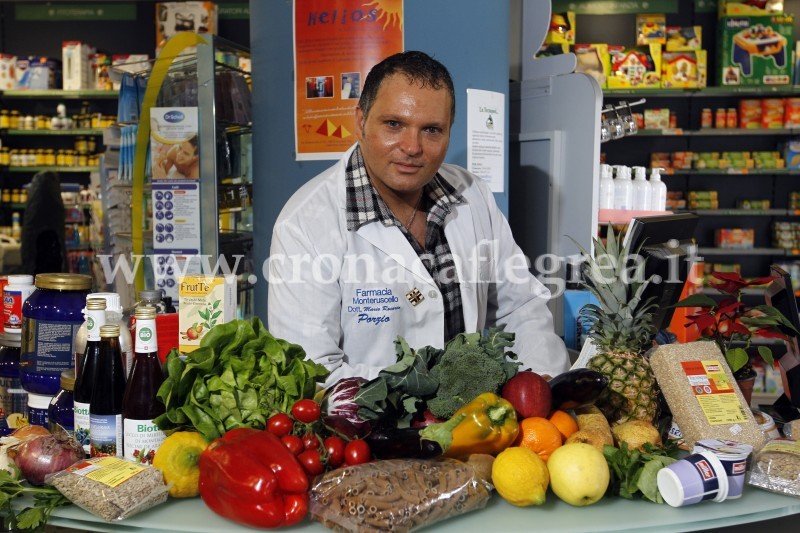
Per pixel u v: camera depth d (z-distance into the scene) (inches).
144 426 60.9
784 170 244.7
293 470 53.6
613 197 137.2
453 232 89.9
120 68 154.3
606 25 260.4
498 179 123.0
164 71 141.1
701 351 71.1
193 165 133.6
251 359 62.4
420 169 75.5
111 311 67.1
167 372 63.1
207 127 132.5
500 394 63.9
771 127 241.8
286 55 114.2
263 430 58.9
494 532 53.0
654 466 58.6
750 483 62.1
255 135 122.3
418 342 88.1
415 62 73.6
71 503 57.7
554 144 130.3
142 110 144.5
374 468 54.9
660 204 140.0
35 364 75.9
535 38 139.0
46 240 199.0
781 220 261.7
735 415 67.6
